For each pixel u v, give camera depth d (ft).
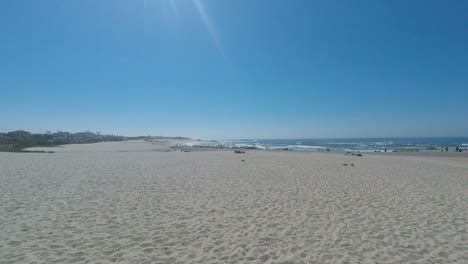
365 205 26.25
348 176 44.19
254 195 29.63
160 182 36.40
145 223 20.31
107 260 14.57
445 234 19.17
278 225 20.44
